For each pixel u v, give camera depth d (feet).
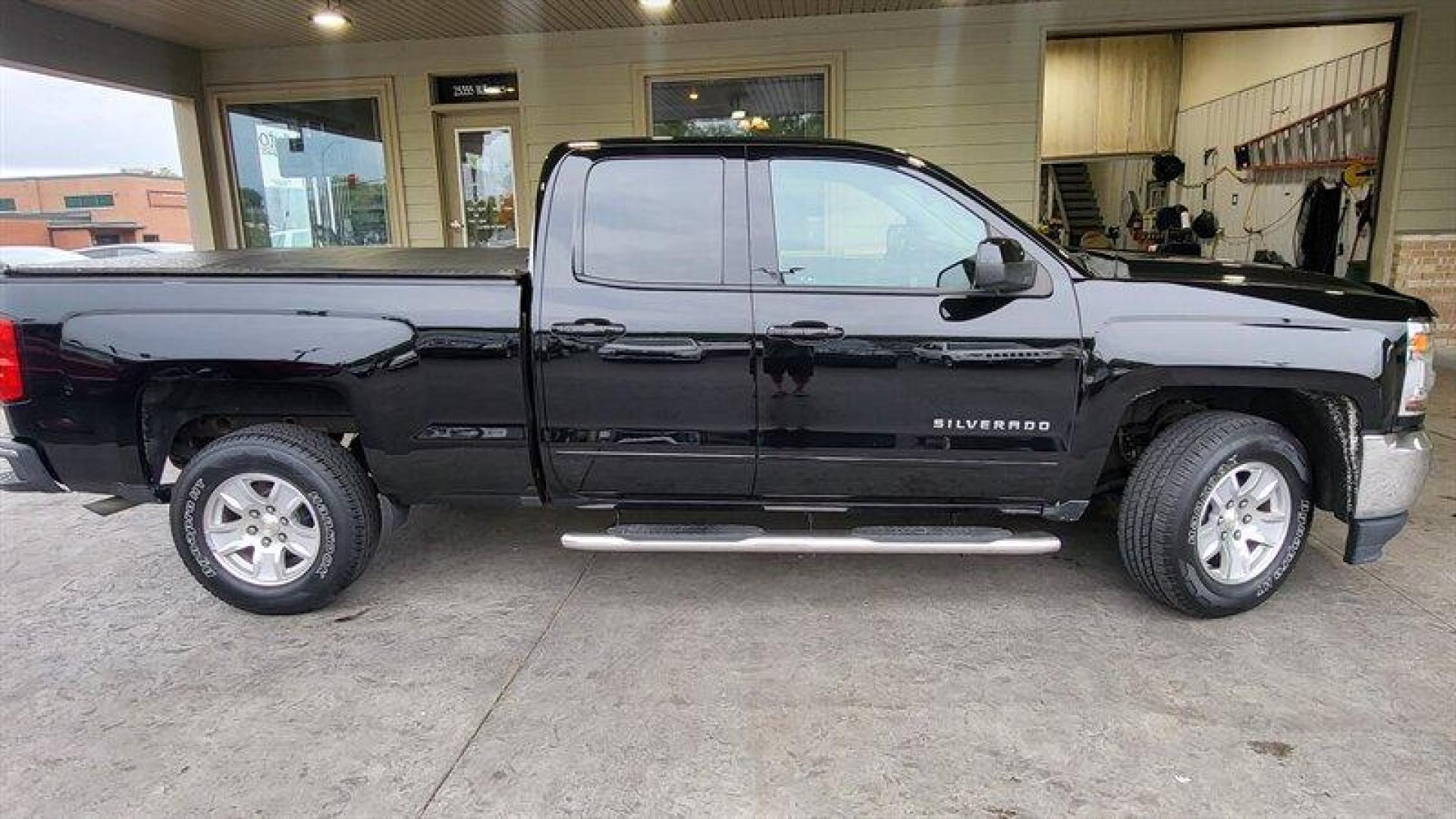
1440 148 27.22
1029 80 27.89
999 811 7.68
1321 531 14.05
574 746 8.67
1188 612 10.99
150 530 14.92
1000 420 10.76
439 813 7.75
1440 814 7.50
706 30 28.76
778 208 10.98
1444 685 9.49
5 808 7.85
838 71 28.37
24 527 15.05
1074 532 14.11
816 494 11.43
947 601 11.73
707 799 7.88
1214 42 47.50
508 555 13.47
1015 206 28.68
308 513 11.32
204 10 26.23
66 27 26.27
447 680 9.90
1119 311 10.53
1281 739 8.59
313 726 9.07
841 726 8.93
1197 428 10.76
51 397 10.98
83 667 10.30
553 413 11.01
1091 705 9.23
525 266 11.79
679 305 10.77
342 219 32.12
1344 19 26.94
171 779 8.24
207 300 10.85
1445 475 16.37
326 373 10.84
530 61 29.68
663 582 12.46
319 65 30.68
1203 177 49.21
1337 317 10.46
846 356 10.65
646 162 11.05
